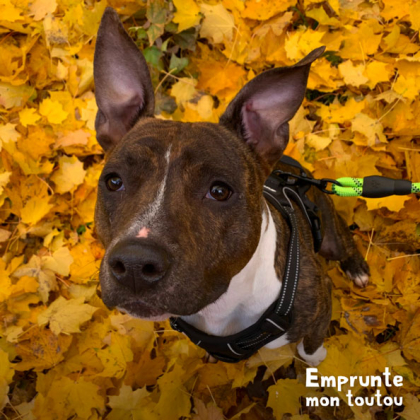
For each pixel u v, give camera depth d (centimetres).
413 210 75
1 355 65
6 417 65
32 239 78
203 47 87
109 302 40
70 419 65
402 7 86
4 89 82
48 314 68
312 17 86
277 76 46
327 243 73
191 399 66
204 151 42
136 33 89
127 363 64
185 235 40
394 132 78
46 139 78
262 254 48
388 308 71
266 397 68
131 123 51
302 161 79
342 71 83
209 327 53
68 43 85
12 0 87
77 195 79
